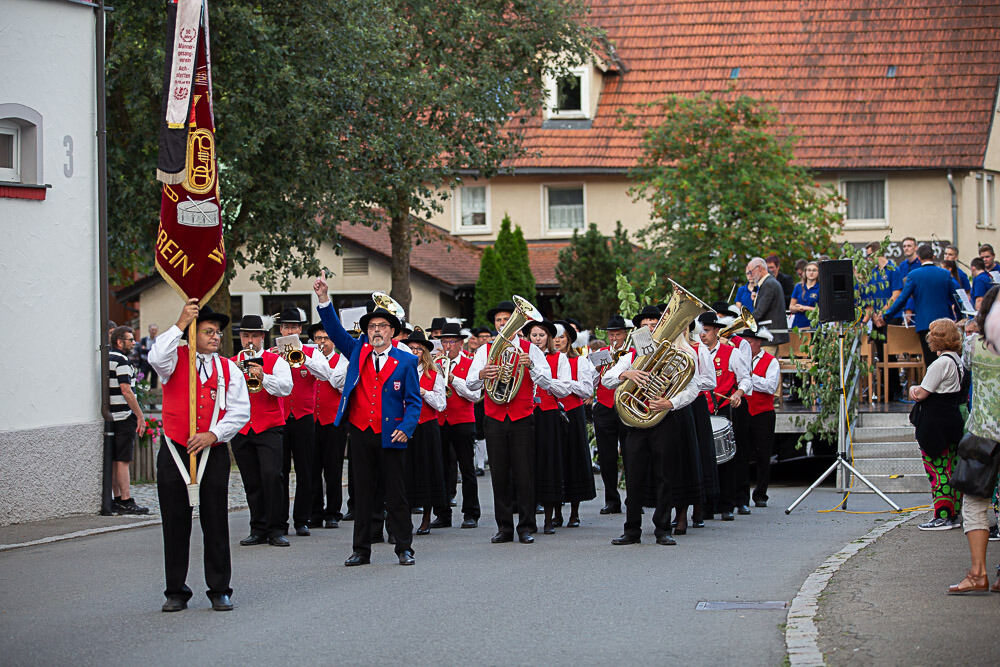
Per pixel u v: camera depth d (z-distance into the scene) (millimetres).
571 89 38781
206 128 10211
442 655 7703
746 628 8336
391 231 28938
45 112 14523
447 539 13039
